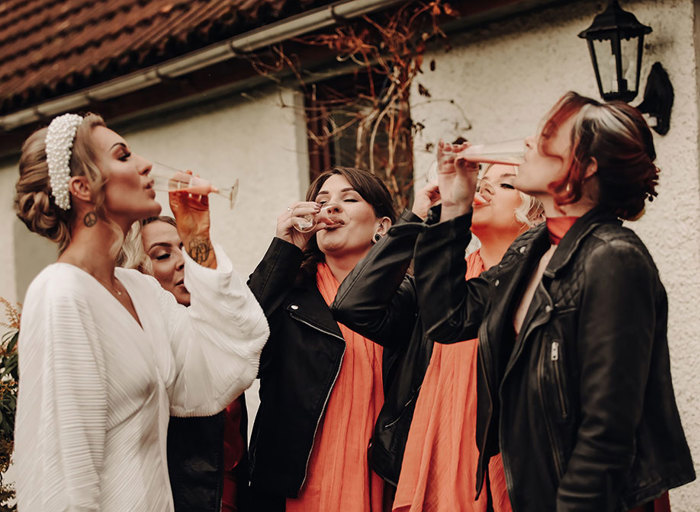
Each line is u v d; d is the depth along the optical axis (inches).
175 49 241.8
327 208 120.6
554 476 82.5
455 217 94.3
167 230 121.0
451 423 106.2
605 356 79.3
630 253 80.7
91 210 90.4
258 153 246.4
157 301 100.0
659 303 83.2
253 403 236.1
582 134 82.4
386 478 111.0
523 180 86.4
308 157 239.1
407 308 114.5
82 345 86.4
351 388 116.9
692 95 164.1
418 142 210.1
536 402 83.1
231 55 228.5
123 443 89.7
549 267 84.2
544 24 187.6
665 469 82.4
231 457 121.0
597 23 163.2
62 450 84.0
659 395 83.2
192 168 263.3
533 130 190.7
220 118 255.0
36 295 87.9
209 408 99.3
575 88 182.9
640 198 85.4
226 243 256.2
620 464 78.8
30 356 86.3
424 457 106.3
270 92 242.2
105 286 92.4
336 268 123.5
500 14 192.4
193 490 104.0
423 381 110.4
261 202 246.8
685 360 166.9
